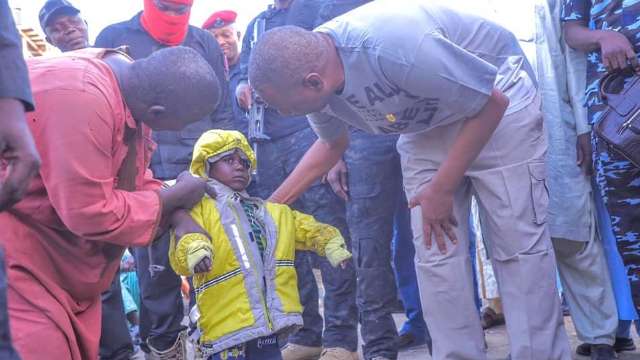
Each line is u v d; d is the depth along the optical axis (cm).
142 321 429
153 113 251
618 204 378
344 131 332
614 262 406
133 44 447
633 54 360
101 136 239
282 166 455
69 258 254
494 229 323
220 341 305
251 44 475
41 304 242
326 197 430
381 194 392
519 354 316
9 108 160
